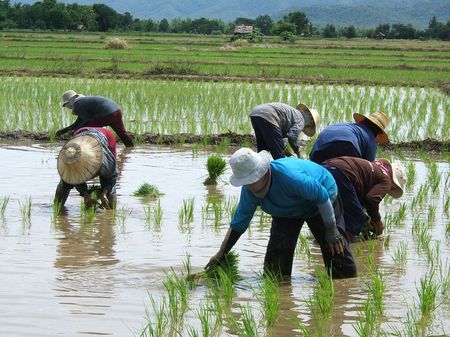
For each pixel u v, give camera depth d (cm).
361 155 948
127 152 1595
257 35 8975
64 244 872
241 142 1741
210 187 1240
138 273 760
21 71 3441
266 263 766
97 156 1032
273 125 1133
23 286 705
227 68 3891
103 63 4041
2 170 1359
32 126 1859
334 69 4072
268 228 978
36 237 902
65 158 1021
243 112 2142
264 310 647
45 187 1214
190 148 1675
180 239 907
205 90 2625
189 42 7712
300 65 4284
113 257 820
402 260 831
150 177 1320
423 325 619
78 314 633
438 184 1251
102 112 1555
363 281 755
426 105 2298
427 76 3716
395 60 5134
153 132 1819
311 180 703
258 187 701
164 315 633
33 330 592
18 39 7231
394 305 673
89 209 1017
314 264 821
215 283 732
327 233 739
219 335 590
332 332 603
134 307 655
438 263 819
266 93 2586
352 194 852
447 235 948
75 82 2800
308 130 1200
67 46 6062
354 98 2489
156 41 7788
